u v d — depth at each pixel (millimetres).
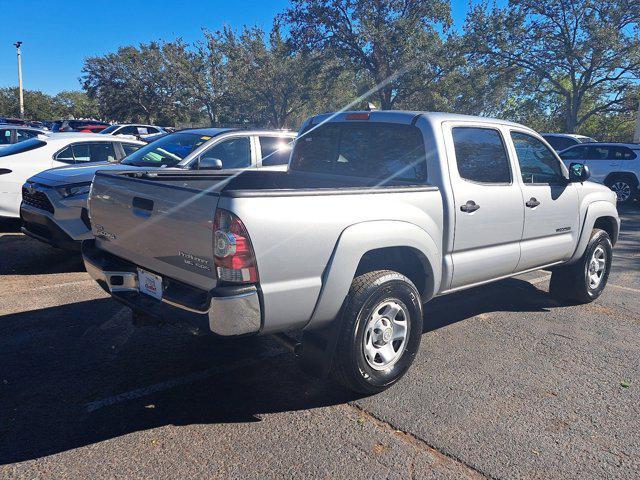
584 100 31562
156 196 3420
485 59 30344
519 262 4875
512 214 4672
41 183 6551
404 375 4062
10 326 4832
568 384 3988
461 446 3172
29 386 3762
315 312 3348
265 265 3082
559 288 5910
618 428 3412
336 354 3520
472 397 3756
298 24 33250
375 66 33125
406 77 31969
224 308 2994
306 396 3742
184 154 7102
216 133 7410
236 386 3863
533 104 32094
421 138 4207
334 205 3389
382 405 3629
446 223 4102
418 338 3920
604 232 5941
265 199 3088
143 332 4789
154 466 2926
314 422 3404
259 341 4688
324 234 3311
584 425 3436
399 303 3764
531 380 4039
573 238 5480
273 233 3092
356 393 3744
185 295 3283
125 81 48438
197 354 4383
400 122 4355
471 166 4395
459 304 5875
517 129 4902
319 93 38844
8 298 5590
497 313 5590
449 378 4043
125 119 51281
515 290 6449
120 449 3068
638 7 26250
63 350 4371
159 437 3197
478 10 29891
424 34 31594
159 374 4012
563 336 4965
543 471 2963
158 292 3541
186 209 3199
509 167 4719
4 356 4219
